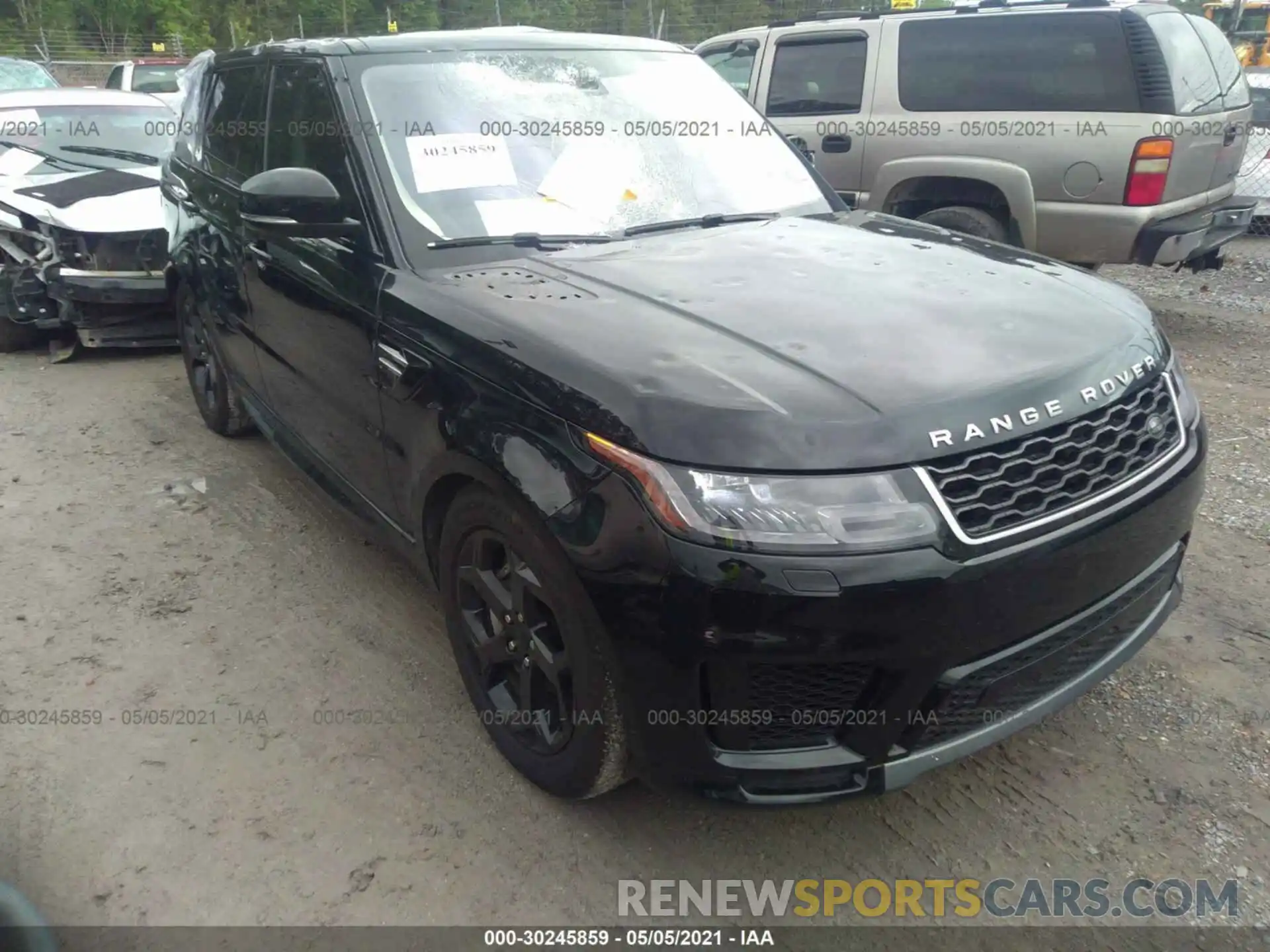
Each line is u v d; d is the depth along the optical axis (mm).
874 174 7066
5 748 2834
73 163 6891
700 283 2654
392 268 2863
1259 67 10789
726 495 1958
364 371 2928
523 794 2664
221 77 4520
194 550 3957
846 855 2467
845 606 1921
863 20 7070
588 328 2365
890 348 2264
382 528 3189
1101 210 6215
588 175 3248
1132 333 2541
